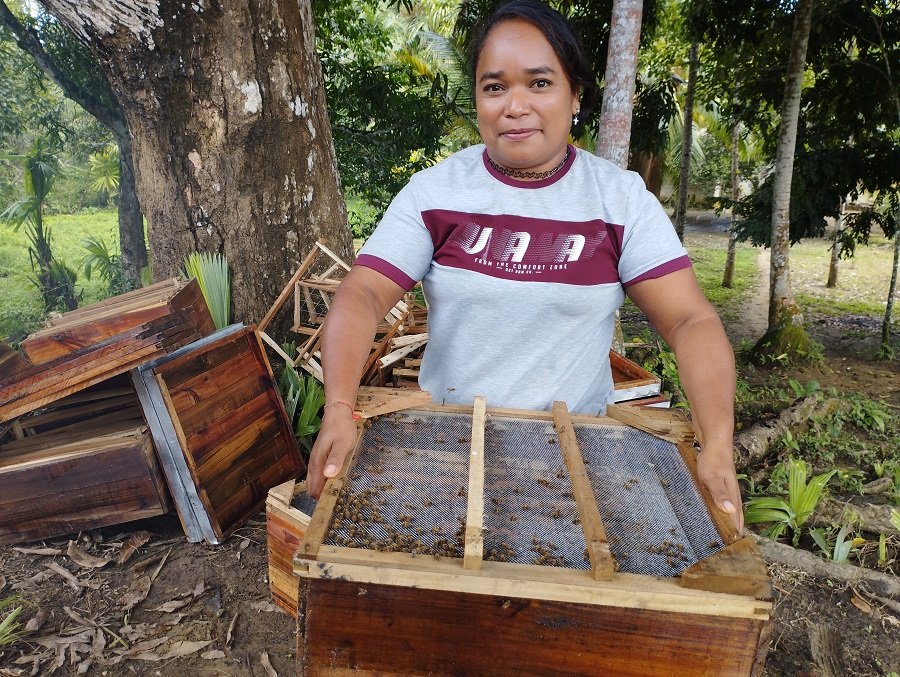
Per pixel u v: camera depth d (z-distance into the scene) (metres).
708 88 9.59
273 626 2.40
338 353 1.30
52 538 2.82
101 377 2.42
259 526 2.94
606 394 1.58
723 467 1.09
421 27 11.21
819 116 8.65
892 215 8.55
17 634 2.29
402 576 0.95
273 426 3.07
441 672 1.01
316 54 4.06
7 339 6.66
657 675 0.97
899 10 7.66
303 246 3.89
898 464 4.41
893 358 7.99
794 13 7.60
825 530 3.43
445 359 1.53
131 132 3.78
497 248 1.39
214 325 3.43
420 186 1.44
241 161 3.65
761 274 13.23
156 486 2.65
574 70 1.32
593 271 1.39
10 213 8.04
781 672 2.47
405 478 1.21
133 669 2.20
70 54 6.59
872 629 2.71
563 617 0.96
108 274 8.29
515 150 1.33
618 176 1.40
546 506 1.14
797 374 7.37
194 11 3.39
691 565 0.97
